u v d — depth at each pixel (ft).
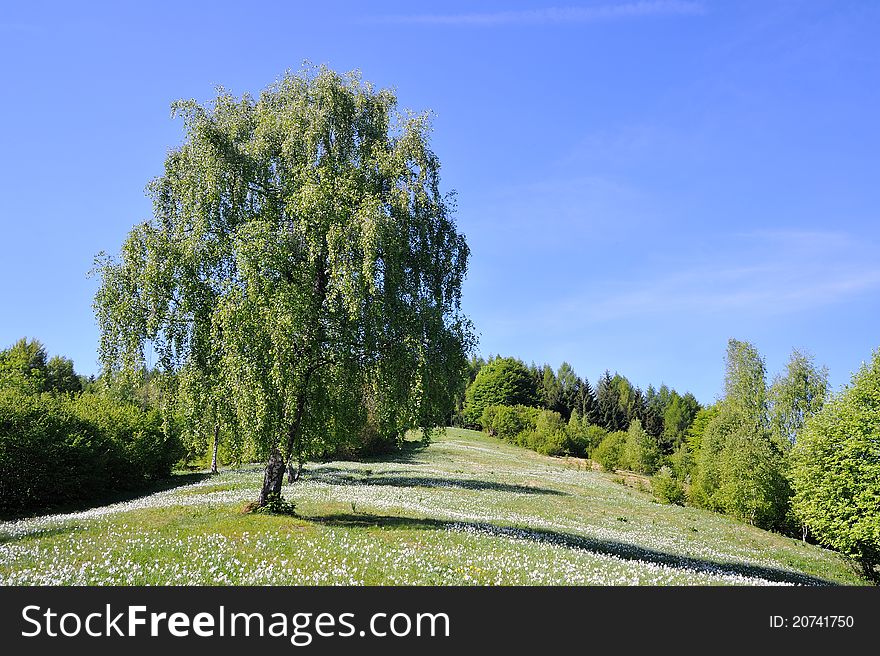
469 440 314.14
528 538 73.20
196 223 63.67
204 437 67.51
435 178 74.54
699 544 106.11
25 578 42.55
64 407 127.44
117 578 43.83
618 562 61.93
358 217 61.72
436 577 47.75
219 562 48.65
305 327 60.49
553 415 335.06
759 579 67.87
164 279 62.64
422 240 71.41
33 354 289.94
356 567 49.49
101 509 95.20
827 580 90.58
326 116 68.59
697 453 243.40
